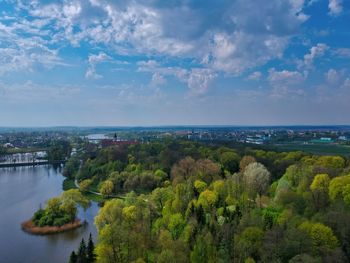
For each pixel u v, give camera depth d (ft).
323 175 505.66
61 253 520.01
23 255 512.63
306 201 466.70
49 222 632.79
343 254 335.88
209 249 375.45
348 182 465.47
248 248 364.17
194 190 615.16
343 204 423.64
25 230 620.90
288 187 545.03
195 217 460.96
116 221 462.60
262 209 502.38
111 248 386.32
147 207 568.82
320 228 360.89
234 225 415.85
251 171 634.43
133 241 393.70
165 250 366.22
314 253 343.87
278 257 340.80
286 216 422.00
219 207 526.98
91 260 400.06
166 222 492.54
